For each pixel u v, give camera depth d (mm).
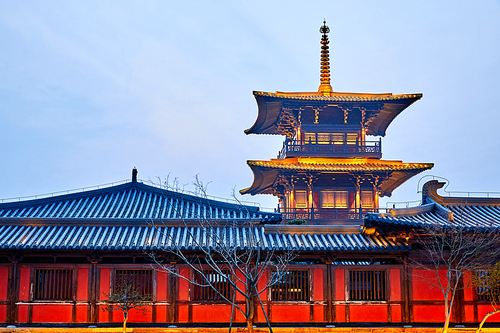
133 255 28734
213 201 32062
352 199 56875
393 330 28406
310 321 28516
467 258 27875
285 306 28641
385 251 28672
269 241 28812
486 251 28672
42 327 27906
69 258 29078
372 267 29109
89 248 27328
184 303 28531
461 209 30922
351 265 29125
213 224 29969
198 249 27375
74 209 31531
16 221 29266
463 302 28922
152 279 28719
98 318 28266
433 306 28875
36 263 28484
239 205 31484
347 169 53438
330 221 52781
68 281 28594
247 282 27734
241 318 28422
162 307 28516
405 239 28562
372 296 29016
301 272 29078
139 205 32219
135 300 28016
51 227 29406
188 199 32875
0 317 28016
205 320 28391
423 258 29375
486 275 28516
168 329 27969
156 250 27891
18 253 28266
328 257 28906
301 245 28219
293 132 61562
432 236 28469
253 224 30156
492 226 27531
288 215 53531
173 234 28953
